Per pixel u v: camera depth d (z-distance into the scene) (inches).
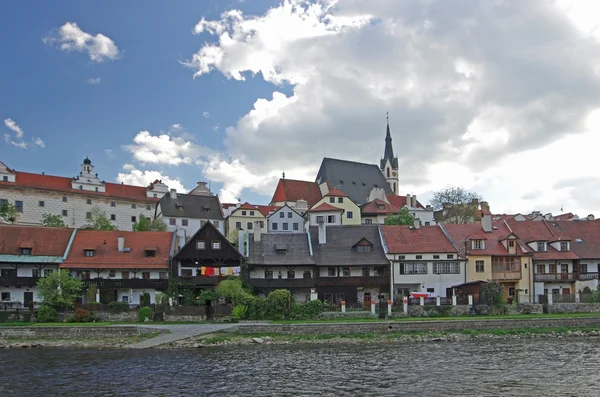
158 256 3147.1
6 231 3112.7
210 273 3043.8
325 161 6328.7
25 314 2559.1
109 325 2364.7
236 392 1472.7
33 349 2119.8
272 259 3125.0
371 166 6663.4
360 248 3262.8
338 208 4781.0
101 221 4596.5
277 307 2605.8
